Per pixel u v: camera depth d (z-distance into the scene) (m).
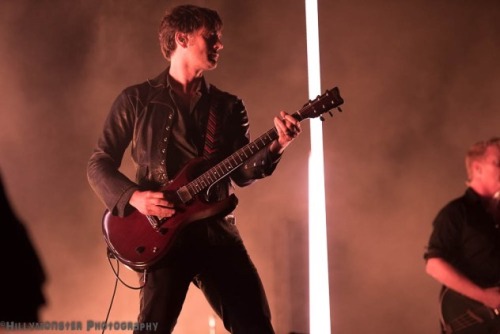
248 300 3.42
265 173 3.58
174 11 3.76
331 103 3.50
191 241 3.45
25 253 2.61
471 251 3.42
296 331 4.96
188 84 3.73
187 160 3.61
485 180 3.49
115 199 3.53
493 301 3.27
